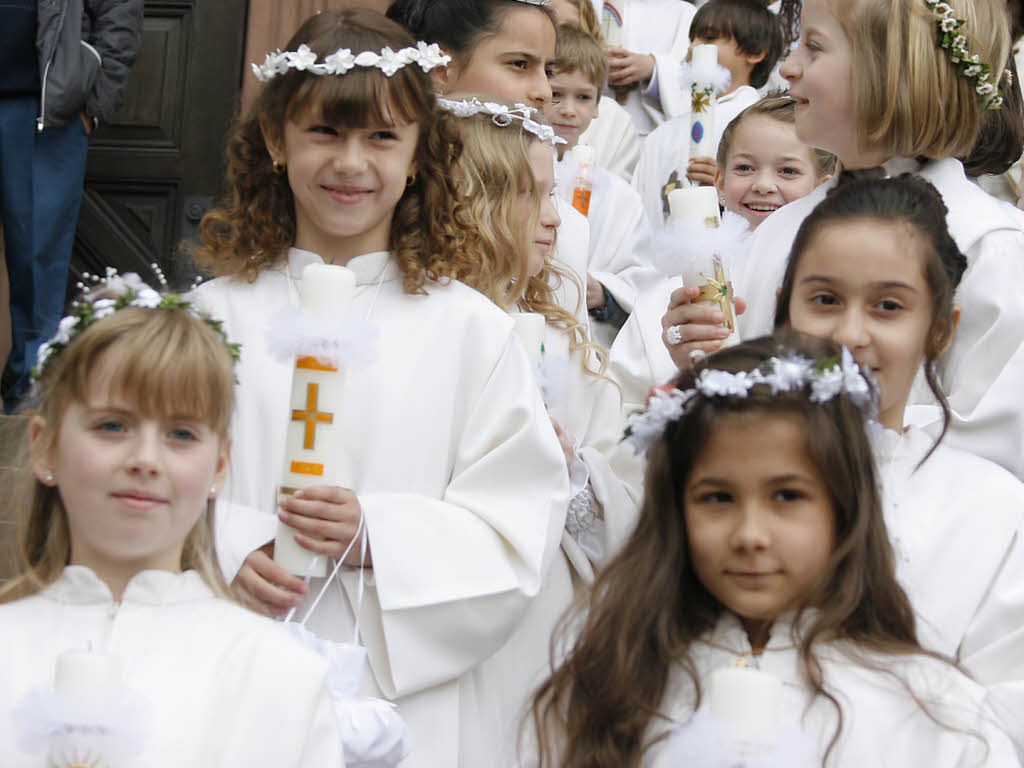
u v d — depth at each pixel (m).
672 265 5.16
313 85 5.02
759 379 4.01
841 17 5.39
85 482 3.77
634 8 10.11
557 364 5.77
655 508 4.13
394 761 4.23
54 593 3.87
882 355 4.60
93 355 3.79
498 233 5.78
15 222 8.66
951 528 4.58
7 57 8.60
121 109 10.14
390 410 5.00
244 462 4.95
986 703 3.94
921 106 5.28
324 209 5.07
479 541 4.88
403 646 4.78
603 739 4.02
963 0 5.37
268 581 4.60
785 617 3.98
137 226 10.16
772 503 3.97
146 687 3.71
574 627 4.59
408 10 6.95
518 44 6.81
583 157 7.64
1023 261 5.27
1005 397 5.12
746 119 7.27
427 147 5.30
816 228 4.75
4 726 3.62
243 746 3.69
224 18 10.18
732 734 3.46
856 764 3.75
